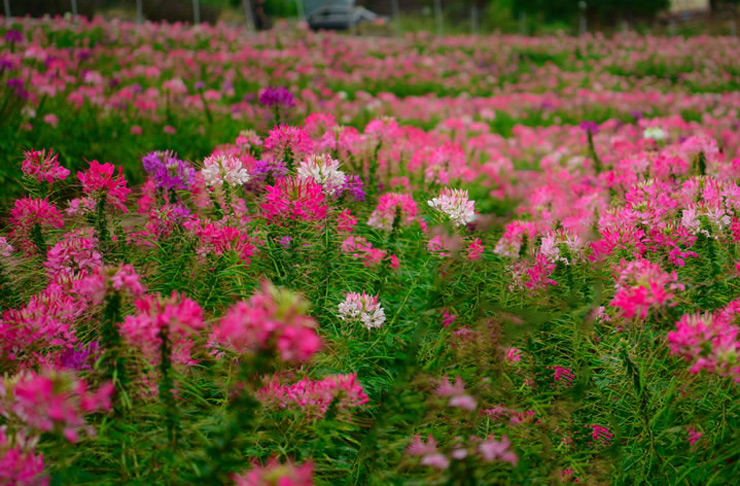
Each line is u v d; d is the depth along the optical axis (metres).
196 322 1.74
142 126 6.68
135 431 1.75
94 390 1.85
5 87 6.46
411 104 10.60
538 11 34.28
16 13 17.83
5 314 2.10
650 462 2.11
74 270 2.53
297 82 12.57
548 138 8.98
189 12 22.61
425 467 1.78
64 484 1.55
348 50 18.03
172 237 2.80
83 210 2.78
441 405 1.86
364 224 3.62
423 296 3.04
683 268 2.69
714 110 12.00
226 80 11.31
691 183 3.14
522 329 2.23
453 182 4.51
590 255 2.88
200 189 3.06
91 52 11.32
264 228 2.74
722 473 1.90
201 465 1.71
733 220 2.66
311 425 2.03
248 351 1.96
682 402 2.26
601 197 4.17
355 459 2.04
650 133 6.46
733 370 1.86
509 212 5.20
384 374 2.58
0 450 1.49
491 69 17.88
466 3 35.22
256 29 21.88
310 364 2.29
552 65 19.48
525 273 2.88
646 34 31.75
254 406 1.61
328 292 2.74
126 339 1.74
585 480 2.03
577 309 2.46
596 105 12.82
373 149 4.30
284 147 3.22
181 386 1.94
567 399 2.16
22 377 1.68
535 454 2.04
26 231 2.69
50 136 5.36
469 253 2.98
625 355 2.26
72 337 2.14
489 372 2.07
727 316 2.26
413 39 22.97
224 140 6.22
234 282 2.66
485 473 1.76
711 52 21.72
